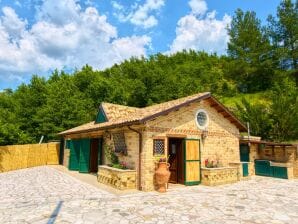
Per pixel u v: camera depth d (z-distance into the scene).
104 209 8.38
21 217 7.51
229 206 9.06
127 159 12.84
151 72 39.62
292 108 21.42
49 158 23.73
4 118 30.06
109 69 56.25
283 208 8.89
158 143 12.15
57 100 30.48
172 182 13.84
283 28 39.53
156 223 7.11
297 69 36.72
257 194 11.13
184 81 41.28
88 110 35.00
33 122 30.47
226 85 46.00
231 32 45.22
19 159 21.72
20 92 37.12
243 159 18.30
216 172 13.34
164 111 11.79
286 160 17.58
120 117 16.08
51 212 8.01
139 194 10.70
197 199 9.98
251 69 40.31
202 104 14.48
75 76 42.03
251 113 23.28
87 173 17.25
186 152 13.27
